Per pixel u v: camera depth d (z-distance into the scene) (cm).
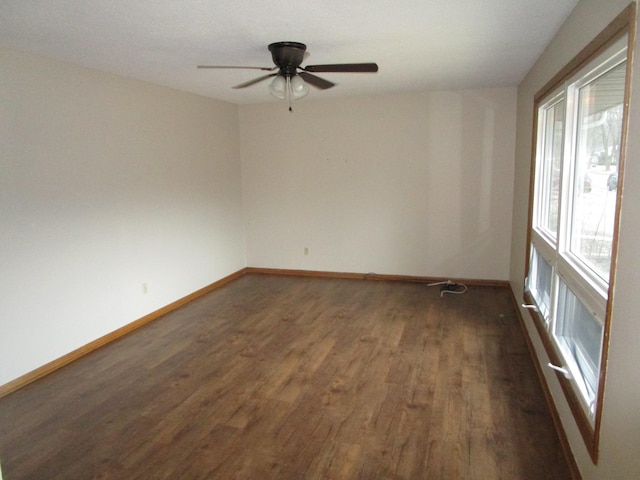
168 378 312
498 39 298
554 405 254
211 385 300
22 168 306
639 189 140
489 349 349
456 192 524
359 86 475
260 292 524
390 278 566
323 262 591
